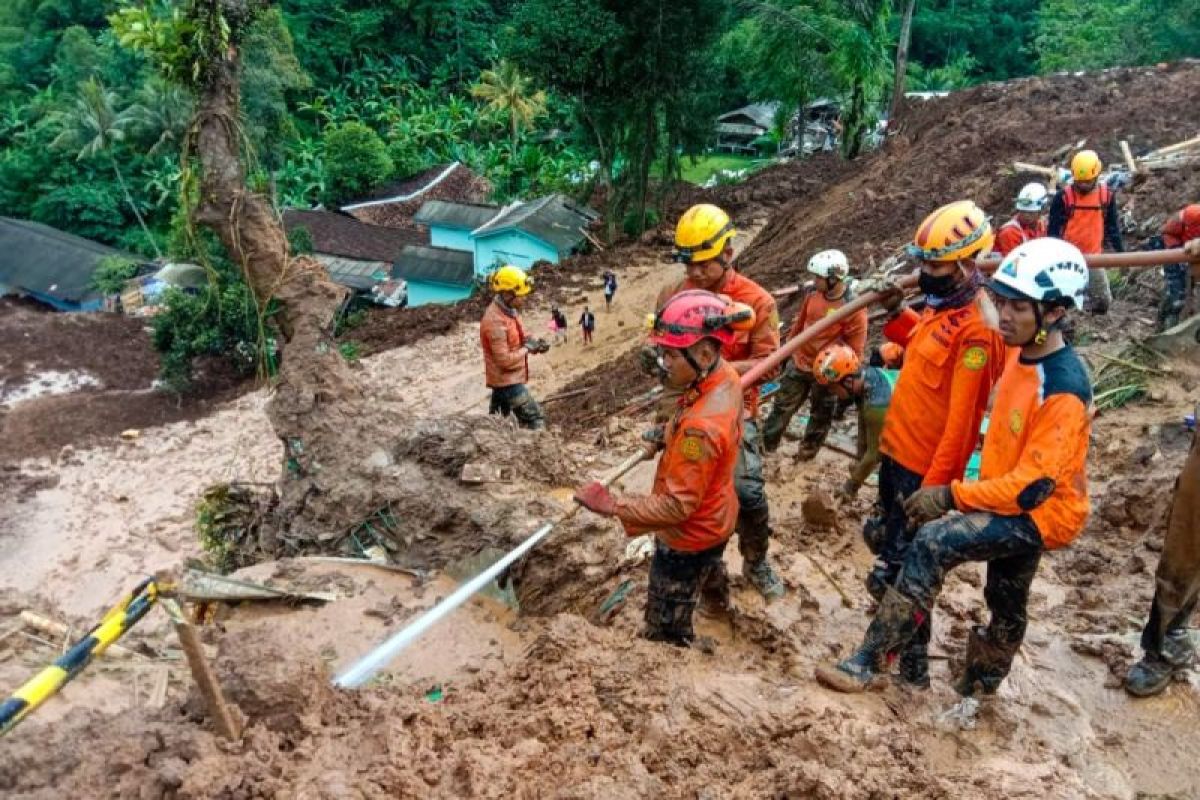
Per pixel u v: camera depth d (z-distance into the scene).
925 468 4.40
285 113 40.94
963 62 55.50
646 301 23.47
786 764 3.47
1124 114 17.05
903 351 5.32
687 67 28.14
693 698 3.93
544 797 3.33
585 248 30.83
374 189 48.44
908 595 3.92
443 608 4.32
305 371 8.03
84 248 42.47
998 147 17.84
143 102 47.50
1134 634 4.94
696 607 5.14
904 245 15.20
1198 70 18.62
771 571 5.42
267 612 5.79
